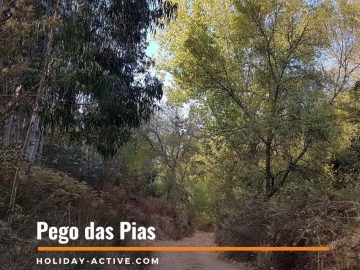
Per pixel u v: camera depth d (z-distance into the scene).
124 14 13.99
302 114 15.36
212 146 18.84
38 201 9.52
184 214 32.94
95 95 12.62
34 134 13.04
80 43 11.43
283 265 11.14
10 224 7.25
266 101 16.97
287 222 10.70
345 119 17.80
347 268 8.75
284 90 16.50
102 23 13.42
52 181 11.72
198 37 17.98
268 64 17.00
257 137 16.20
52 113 12.43
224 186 18.66
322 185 15.43
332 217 9.61
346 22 18.39
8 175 9.65
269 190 16.36
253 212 13.83
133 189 30.06
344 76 18.23
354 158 17.08
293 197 12.41
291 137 15.86
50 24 9.91
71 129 14.23
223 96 18.03
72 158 20.67
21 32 8.98
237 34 17.78
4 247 6.64
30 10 9.11
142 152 32.19
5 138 12.27
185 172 34.91
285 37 17.38
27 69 8.85
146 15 14.45
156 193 34.69
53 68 10.82
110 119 13.73
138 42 14.55
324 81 16.73
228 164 17.97
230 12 21.03
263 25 17.09
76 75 11.41
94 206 11.39
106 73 12.60
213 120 22.80
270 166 17.03
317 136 15.72
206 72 17.84
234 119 18.44
